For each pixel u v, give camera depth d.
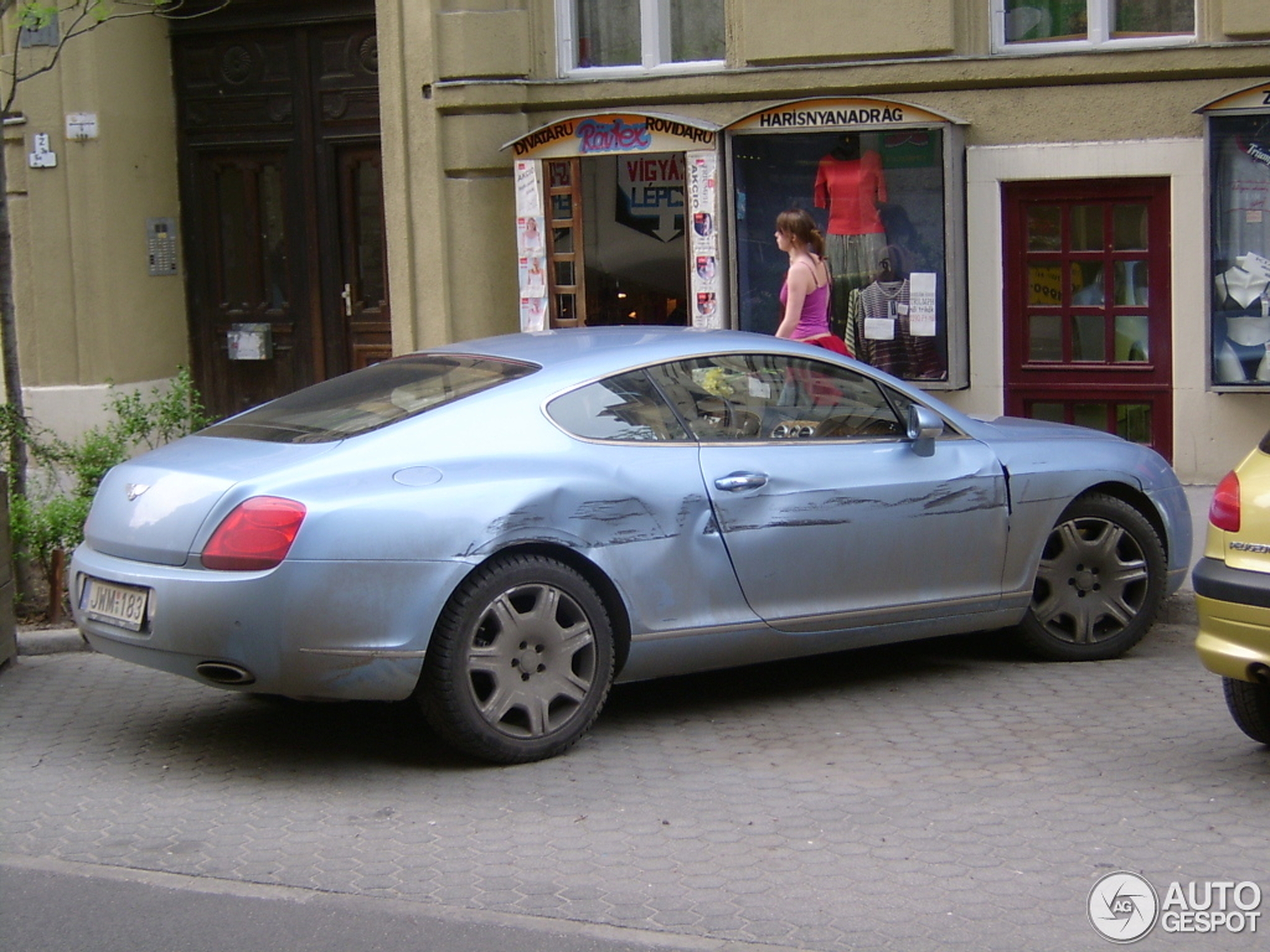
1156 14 10.75
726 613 6.15
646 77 11.70
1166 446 11.00
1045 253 11.14
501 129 12.02
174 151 14.08
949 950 4.12
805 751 5.90
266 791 5.52
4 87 13.05
